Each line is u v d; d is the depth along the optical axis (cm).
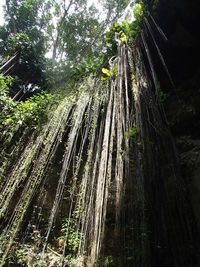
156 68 384
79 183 343
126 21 432
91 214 255
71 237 275
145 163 264
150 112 318
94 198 267
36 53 725
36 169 369
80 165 357
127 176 254
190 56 365
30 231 329
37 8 885
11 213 354
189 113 344
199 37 338
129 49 380
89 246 244
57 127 402
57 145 381
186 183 282
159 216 243
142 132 282
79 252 251
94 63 491
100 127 333
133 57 369
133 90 323
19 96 662
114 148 304
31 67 694
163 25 347
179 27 338
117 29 439
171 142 306
